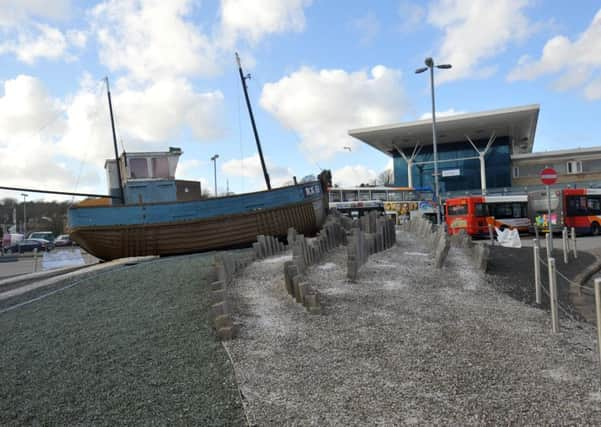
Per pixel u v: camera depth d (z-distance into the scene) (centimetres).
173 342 667
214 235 1967
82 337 712
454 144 7175
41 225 10281
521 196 3281
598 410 488
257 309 811
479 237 3216
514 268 1290
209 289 939
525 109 5772
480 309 854
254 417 472
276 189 2061
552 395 521
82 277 1217
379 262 1226
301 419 470
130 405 498
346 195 4519
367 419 470
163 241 1928
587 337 748
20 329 784
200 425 458
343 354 624
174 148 2239
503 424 461
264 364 593
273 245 1412
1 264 3073
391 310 811
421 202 4372
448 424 461
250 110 2645
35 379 571
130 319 785
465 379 557
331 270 1102
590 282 1222
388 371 575
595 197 3155
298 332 701
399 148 7425
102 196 2098
